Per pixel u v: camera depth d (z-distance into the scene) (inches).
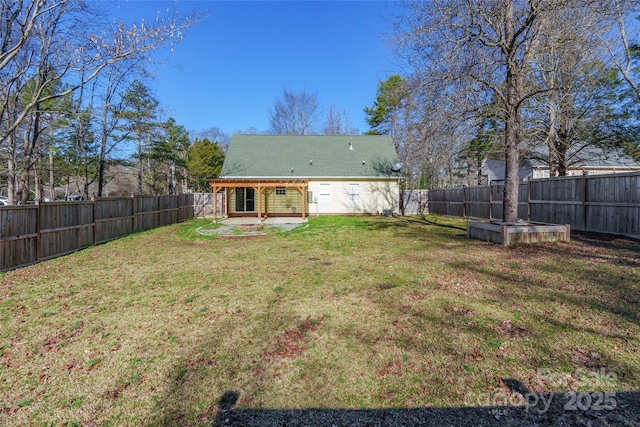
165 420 87.7
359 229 486.0
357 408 89.7
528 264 229.5
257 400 94.6
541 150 696.4
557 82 382.6
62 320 156.6
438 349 118.6
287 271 243.4
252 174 760.3
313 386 100.2
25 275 243.9
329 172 778.8
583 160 567.5
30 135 541.6
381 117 1216.2
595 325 131.4
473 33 306.8
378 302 169.2
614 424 78.9
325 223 583.2
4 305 178.1
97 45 389.1
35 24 388.5
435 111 327.9
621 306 148.4
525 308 152.0
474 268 226.2
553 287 178.5
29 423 88.0
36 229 288.8
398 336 130.1
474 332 130.5
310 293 188.5
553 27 294.0
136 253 330.3
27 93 486.9
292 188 769.6
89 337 138.0
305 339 131.1
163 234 476.1
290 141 864.3
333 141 871.1
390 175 784.3
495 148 453.1
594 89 458.9
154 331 142.8
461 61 311.3
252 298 183.5
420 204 828.6
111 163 767.7
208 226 553.6
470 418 83.6
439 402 90.4
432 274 216.7
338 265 256.1
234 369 111.0
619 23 405.7
